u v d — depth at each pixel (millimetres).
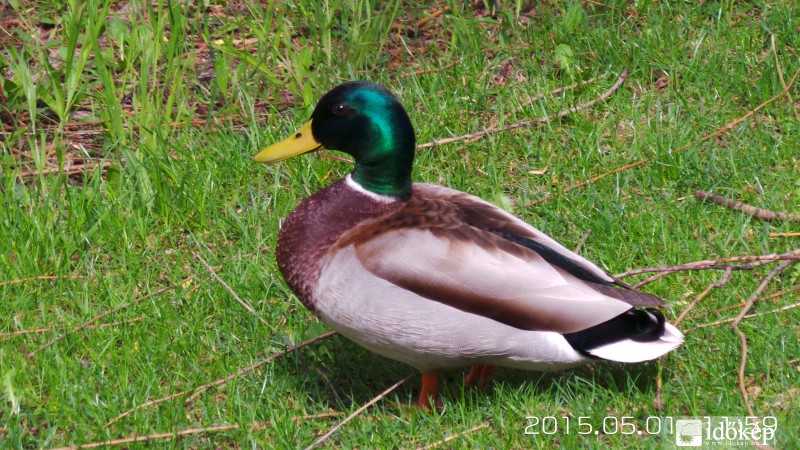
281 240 6117
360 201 6055
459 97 9281
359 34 9984
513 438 5992
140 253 7566
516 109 9141
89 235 7656
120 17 10109
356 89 6062
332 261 5906
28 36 9617
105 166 8641
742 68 9414
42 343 6742
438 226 5855
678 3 10336
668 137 8688
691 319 6859
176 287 7195
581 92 9375
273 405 6410
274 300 7262
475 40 9852
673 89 9391
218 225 7902
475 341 5766
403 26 10398
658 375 6246
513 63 9844
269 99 9414
